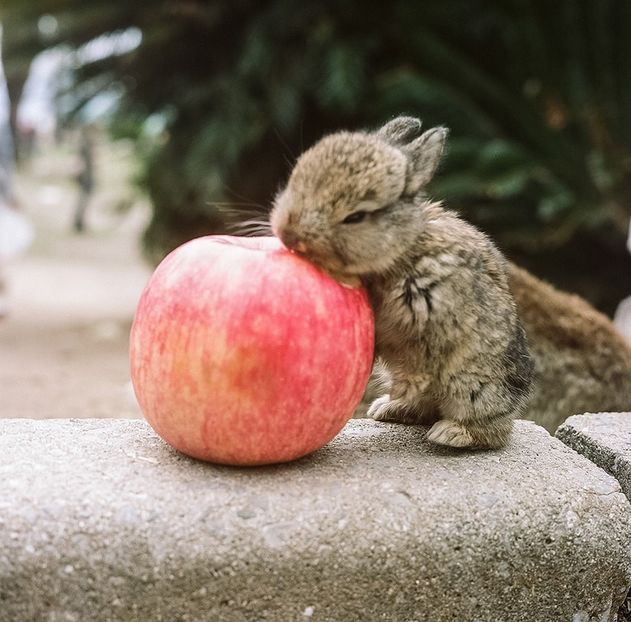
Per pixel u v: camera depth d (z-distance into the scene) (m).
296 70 1.25
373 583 0.42
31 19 1.38
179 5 1.29
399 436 0.49
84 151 3.18
